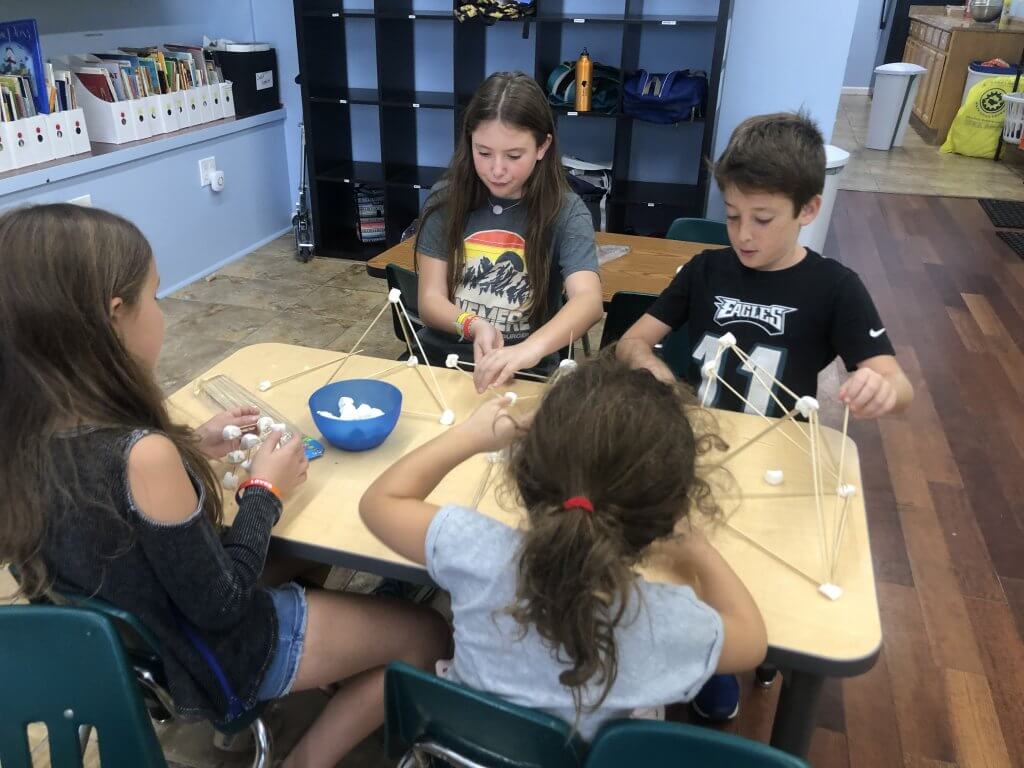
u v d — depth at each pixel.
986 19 6.89
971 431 2.77
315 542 1.08
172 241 3.71
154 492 0.94
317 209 4.20
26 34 2.97
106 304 0.93
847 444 1.35
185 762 1.52
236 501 1.16
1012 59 6.66
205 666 1.05
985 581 2.07
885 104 6.74
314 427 1.36
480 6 3.55
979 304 3.83
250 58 4.07
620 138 3.78
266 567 1.40
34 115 3.02
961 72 6.83
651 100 3.52
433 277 1.83
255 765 1.19
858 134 7.44
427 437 1.34
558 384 0.85
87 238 0.91
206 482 1.07
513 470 0.86
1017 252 4.52
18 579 1.05
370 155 4.46
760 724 1.64
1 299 0.88
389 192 4.13
